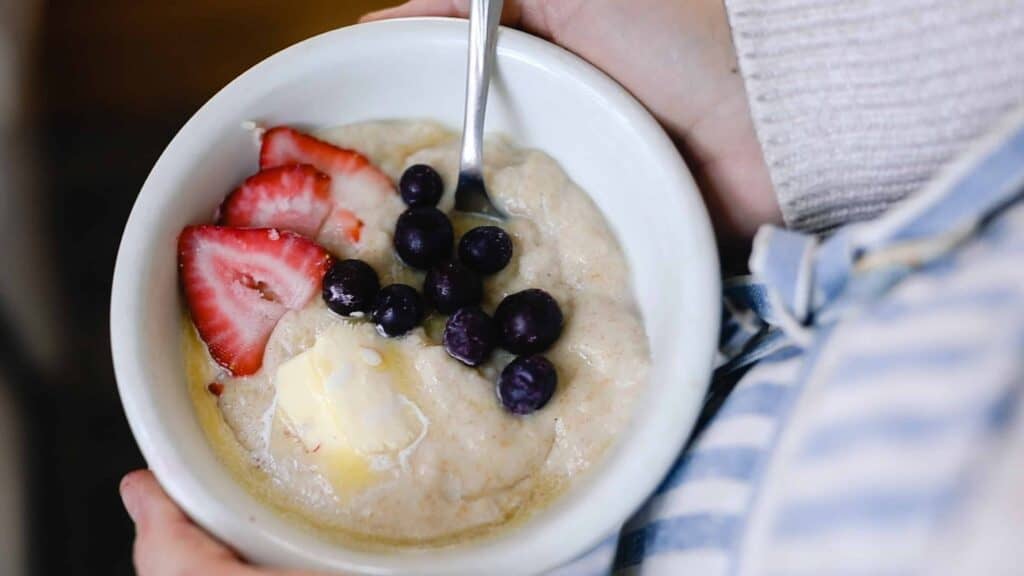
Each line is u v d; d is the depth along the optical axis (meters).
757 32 0.40
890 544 0.32
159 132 0.56
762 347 0.41
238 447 0.41
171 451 0.39
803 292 0.37
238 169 0.44
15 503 0.52
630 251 0.44
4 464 0.52
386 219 0.44
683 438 0.39
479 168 0.44
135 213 0.42
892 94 0.39
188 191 0.43
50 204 0.55
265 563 0.39
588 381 0.42
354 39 0.44
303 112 0.45
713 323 0.40
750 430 0.39
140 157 0.56
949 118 0.39
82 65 0.56
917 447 0.32
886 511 0.32
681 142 0.45
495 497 0.41
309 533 0.40
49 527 0.52
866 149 0.40
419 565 0.39
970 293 0.33
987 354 0.32
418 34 0.44
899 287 0.34
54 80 0.56
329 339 0.42
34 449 0.53
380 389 0.41
